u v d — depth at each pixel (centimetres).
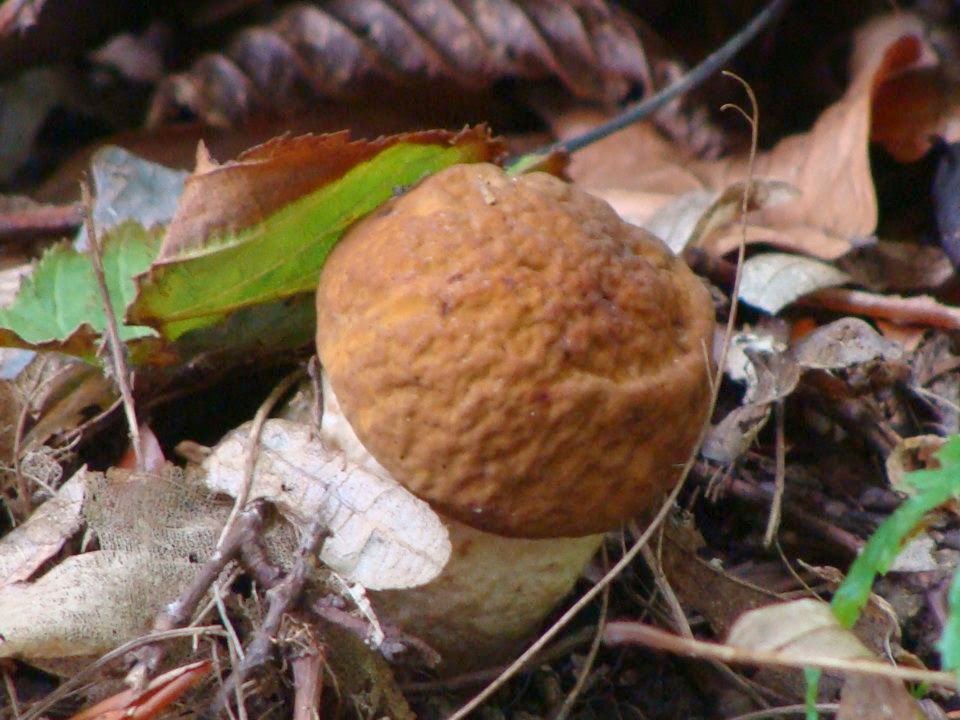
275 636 26
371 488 27
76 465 29
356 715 27
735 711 28
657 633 26
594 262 26
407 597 27
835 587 29
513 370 25
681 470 26
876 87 36
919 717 25
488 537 27
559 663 29
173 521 27
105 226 33
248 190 27
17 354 30
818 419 31
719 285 33
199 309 28
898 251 34
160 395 29
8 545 27
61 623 26
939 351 32
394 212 27
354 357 26
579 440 26
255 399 30
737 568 30
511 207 26
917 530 27
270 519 27
